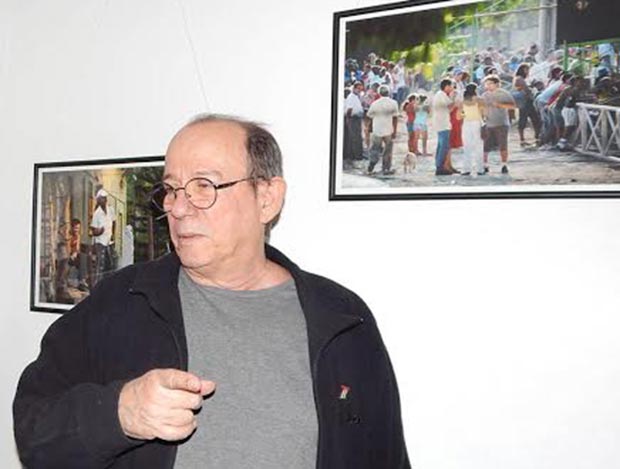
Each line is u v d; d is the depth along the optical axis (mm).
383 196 1444
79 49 1901
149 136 1771
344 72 1494
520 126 1315
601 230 1254
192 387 858
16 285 1966
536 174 1300
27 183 1961
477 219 1362
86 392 980
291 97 1570
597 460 1244
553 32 1288
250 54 1629
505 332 1332
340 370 1173
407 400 1420
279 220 1568
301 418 1093
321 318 1155
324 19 1538
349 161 1484
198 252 1095
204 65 1693
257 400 1080
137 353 1101
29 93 1976
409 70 1426
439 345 1394
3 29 2027
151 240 1739
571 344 1274
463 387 1368
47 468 982
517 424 1314
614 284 1243
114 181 1807
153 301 1098
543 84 1295
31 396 1092
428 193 1398
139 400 884
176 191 1111
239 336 1125
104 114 1847
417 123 1415
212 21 1688
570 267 1278
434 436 1393
